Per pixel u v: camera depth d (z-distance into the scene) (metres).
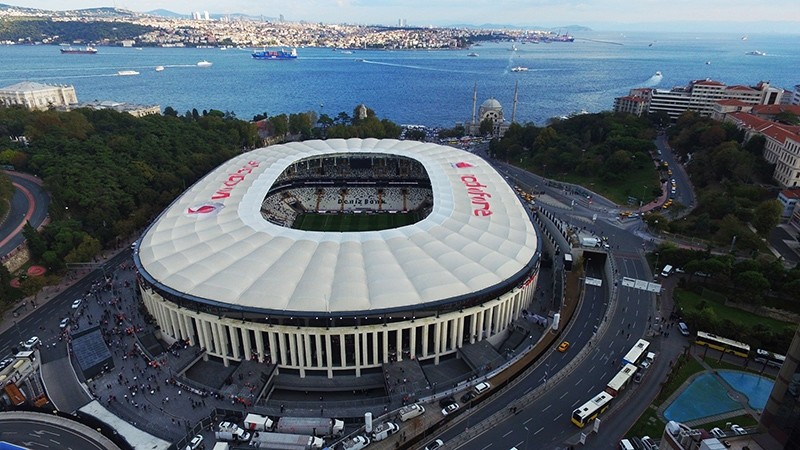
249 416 102.94
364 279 127.31
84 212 199.12
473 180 195.75
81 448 96.44
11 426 100.94
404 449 95.75
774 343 125.38
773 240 186.88
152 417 105.19
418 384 115.81
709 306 143.12
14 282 159.12
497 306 131.50
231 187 183.00
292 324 118.38
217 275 128.88
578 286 159.75
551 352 125.81
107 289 159.88
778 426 66.19
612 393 108.25
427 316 121.88
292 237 146.62
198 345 129.62
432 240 146.50
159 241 148.50
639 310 145.00
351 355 123.56
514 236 155.00
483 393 109.44
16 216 194.75
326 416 105.81
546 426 101.69
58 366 122.88
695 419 104.06
